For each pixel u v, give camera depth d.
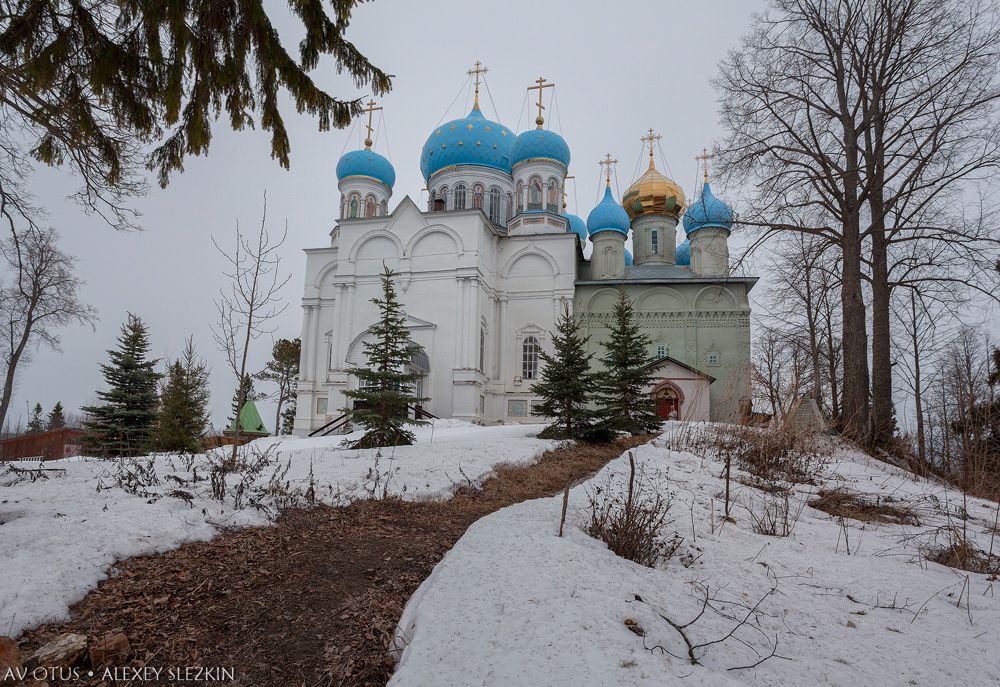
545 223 41.34
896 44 18.75
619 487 8.54
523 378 37.06
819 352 30.00
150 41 5.75
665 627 3.71
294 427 37.06
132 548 5.29
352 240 36.62
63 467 9.91
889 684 3.31
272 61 5.98
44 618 4.11
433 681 2.99
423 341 33.84
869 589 4.92
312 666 3.87
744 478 10.91
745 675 3.29
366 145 47.28
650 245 43.84
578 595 4.01
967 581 4.98
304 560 5.70
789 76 19.67
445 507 8.50
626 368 18.80
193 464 10.17
